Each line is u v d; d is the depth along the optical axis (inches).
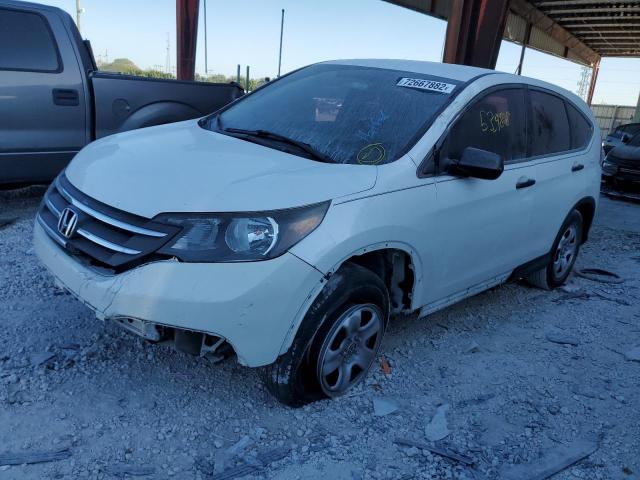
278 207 103.0
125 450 102.0
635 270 240.5
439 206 129.6
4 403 110.6
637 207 398.9
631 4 817.5
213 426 111.0
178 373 126.6
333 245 106.1
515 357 151.5
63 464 97.3
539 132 173.6
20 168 219.9
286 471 101.5
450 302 150.3
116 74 235.9
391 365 139.5
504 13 444.1
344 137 133.2
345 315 114.9
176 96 254.5
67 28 226.4
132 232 103.6
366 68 160.1
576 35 1173.1
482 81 149.7
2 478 92.9
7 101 210.8
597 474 108.6
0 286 159.5
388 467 105.2
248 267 99.0
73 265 110.0
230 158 120.6
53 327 140.2
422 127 132.4
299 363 110.7
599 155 210.4
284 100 156.6
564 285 211.5
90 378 121.3
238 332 100.0
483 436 116.6
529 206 165.5
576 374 145.3
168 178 110.9
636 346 164.1
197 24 562.6
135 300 99.0
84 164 128.0
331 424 115.2
